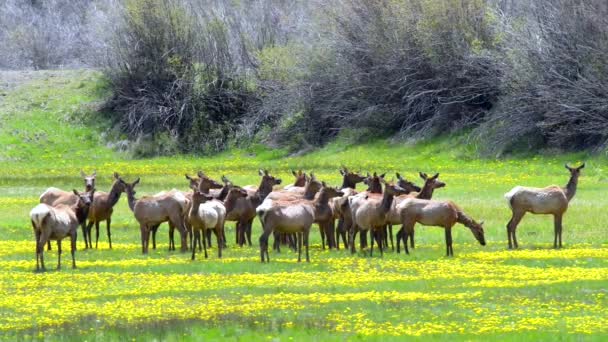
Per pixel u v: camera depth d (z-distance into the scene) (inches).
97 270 3784.5
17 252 4311.0
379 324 2837.1
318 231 5024.6
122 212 5831.7
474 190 6412.4
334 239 4409.5
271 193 4384.8
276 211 3897.6
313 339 2667.3
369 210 4079.7
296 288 3368.6
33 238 4859.7
